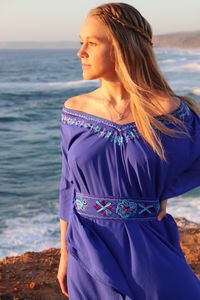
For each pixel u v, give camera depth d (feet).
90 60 6.97
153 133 6.56
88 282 7.06
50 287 14.48
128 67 6.73
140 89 6.70
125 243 6.82
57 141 73.10
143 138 6.64
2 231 30.76
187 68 232.53
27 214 35.37
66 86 167.94
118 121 6.84
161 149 6.57
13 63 429.79
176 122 6.77
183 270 6.91
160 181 6.79
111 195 6.86
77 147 6.85
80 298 7.15
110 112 6.92
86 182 6.95
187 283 6.86
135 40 6.73
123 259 6.81
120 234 6.82
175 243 7.16
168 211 32.73
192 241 19.89
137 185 6.78
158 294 6.79
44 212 35.94
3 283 14.79
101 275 6.71
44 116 101.04
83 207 7.06
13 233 30.22
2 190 44.27
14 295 13.91
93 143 6.75
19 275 15.46
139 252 6.75
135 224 6.87
